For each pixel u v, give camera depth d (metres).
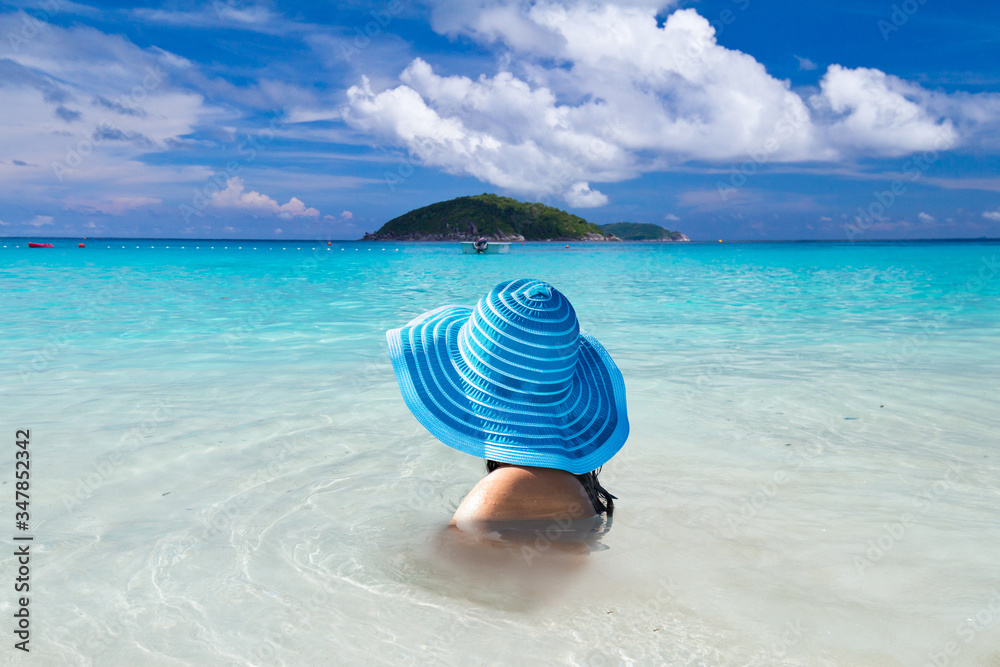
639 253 58.31
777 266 28.16
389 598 1.86
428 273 24.19
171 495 2.74
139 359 6.06
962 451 3.38
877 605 1.85
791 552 2.20
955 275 20.00
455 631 1.70
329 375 5.32
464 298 12.98
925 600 1.88
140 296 12.95
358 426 3.84
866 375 5.35
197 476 2.99
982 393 4.69
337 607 1.81
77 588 1.92
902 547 2.24
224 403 4.38
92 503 2.64
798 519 2.49
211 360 5.99
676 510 2.58
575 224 164.38
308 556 2.14
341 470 3.07
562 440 2.19
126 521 2.46
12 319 9.07
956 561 2.13
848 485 2.89
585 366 2.59
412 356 2.28
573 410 2.31
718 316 9.77
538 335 2.12
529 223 166.25
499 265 32.56
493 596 1.88
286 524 2.42
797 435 3.70
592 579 1.99
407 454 3.33
